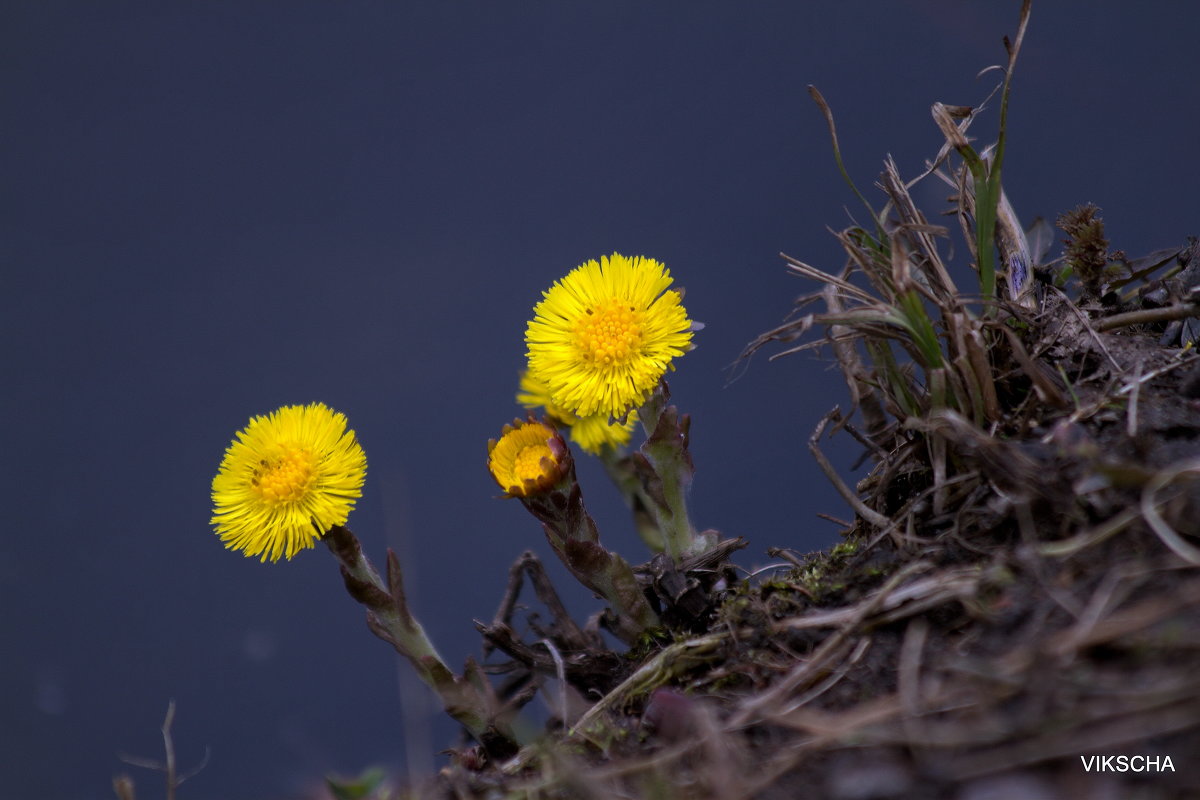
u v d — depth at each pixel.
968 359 0.52
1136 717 0.47
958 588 0.49
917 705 0.48
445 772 0.52
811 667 0.50
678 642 0.53
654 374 0.53
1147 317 0.52
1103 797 0.46
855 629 0.50
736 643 0.51
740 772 0.48
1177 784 0.46
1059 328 0.53
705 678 0.51
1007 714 0.47
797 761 0.48
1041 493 0.50
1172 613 0.48
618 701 0.52
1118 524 0.49
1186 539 0.48
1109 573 0.49
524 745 0.53
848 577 0.51
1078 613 0.48
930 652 0.49
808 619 0.51
